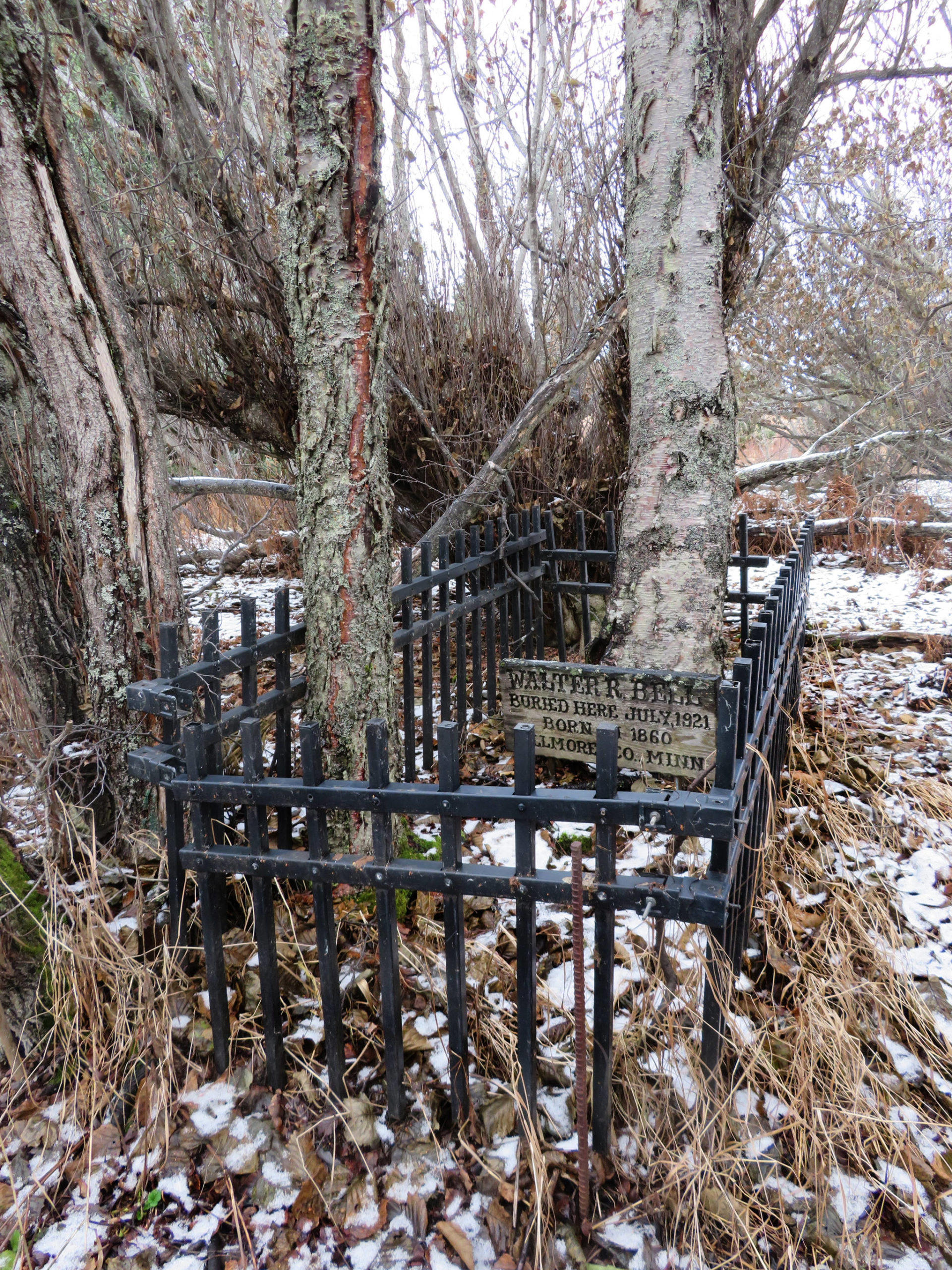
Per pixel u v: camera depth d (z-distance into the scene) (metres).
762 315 9.41
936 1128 1.71
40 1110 1.88
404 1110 1.78
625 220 3.17
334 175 2.18
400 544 6.07
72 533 2.49
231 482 5.50
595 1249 1.51
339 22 2.11
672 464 3.07
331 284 2.26
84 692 2.68
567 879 1.53
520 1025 1.62
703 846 2.54
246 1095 1.85
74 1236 1.60
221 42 3.76
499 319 4.77
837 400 11.59
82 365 2.37
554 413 4.89
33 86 2.23
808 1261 1.48
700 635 3.10
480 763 3.42
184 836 1.95
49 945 1.95
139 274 4.12
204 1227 1.60
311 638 2.48
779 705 2.59
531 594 4.29
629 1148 1.68
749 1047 1.76
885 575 6.47
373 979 2.10
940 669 4.22
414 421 4.82
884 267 9.18
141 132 3.76
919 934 2.26
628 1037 1.85
